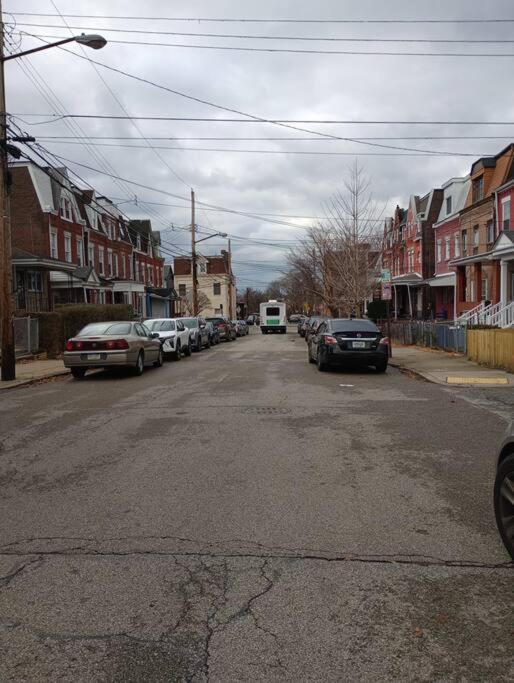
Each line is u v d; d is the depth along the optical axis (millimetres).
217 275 85125
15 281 28453
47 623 3285
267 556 4121
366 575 3822
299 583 3717
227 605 3453
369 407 10109
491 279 28984
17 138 14273
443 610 3389
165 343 20438
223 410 9906
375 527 4645
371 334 15445
